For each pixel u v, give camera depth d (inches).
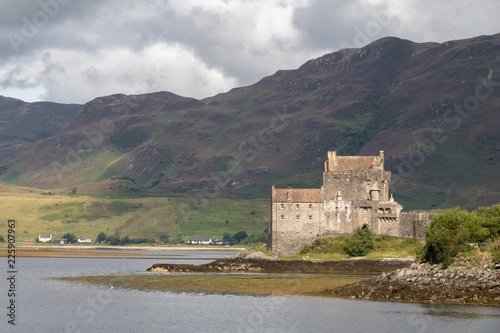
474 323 3543.3
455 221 5103.3
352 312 3949.3
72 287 5295.3
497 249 4441.4
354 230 7372.1
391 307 4069.9
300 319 3779.5
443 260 4500.5
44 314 4033.0
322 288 5027.1
